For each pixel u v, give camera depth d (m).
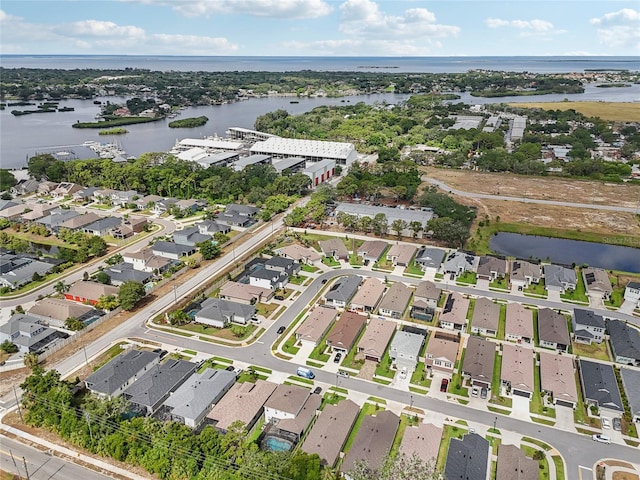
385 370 92.31
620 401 81.62
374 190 191.75
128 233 156.50
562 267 133.12
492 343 97.56
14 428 76.31
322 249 143.12
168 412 79.88
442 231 149.12
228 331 104.62
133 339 101.00
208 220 162.00
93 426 72.31
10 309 112.06
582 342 101.75
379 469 66.25
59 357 94.31
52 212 173.25
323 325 104.00
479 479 65.31
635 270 140.00
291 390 81.88
